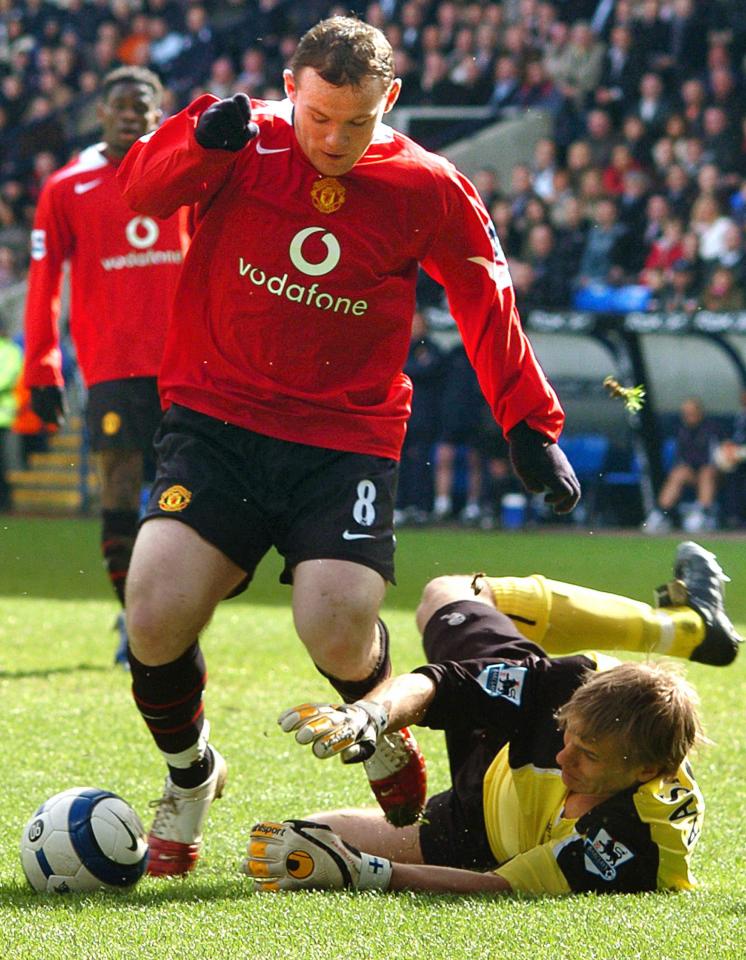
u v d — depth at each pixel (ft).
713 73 221.66
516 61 238.48
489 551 161.48
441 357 199.00
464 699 41.65
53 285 79.66
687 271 199.52
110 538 77.87
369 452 43.55
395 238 42.88
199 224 43.42
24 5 293.23
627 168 216.95
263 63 263.08
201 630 42.32
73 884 40.34
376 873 40.50
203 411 43.39
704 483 197.36
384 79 39.93
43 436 245.04
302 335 42.91
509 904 38.68
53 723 65.16
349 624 41.24
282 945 34.76
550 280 202.49
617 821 40.11
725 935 35.65
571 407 201.98
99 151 79.36
